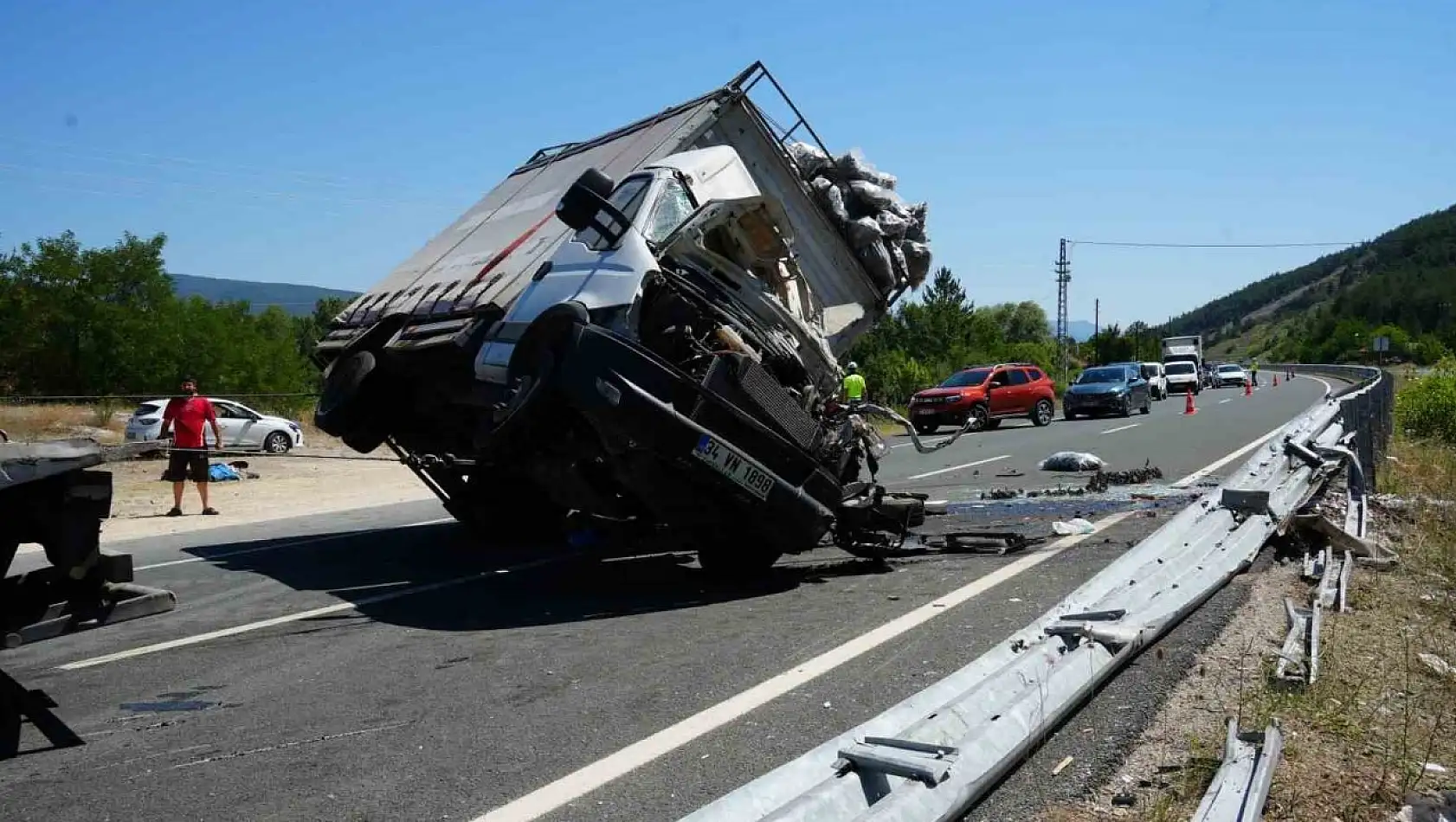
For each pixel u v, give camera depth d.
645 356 6.85
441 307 9.40
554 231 9.01
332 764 4.51
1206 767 4.10
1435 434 21.72
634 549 8.13
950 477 15.41
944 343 58.38
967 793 3.53
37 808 4.12
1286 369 106.88
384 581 8.77
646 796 4.07
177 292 48.53
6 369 43.50
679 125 9.57
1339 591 6.82
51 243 44.22
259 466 22.50
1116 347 77.81
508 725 4.93
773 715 4.93
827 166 10.33
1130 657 5.25
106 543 11.84
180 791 4.27
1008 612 6.66
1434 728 4.53
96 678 6.02
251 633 7.03
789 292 8.62
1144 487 12.74
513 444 7.43
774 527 7.32
